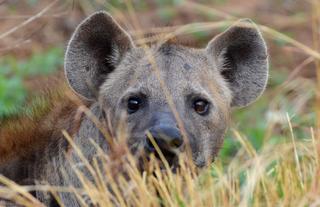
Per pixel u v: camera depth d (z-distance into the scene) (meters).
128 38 11.23
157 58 10.97
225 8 20.55
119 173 10.22
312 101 14.82
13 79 16.58
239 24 11.48
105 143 10.87
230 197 10.48
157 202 10.26
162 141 10.01
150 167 10.11
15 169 11.74
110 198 10.61
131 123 10.66
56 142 11.46
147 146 10.16
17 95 16.12
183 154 10.30
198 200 10.11
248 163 11.16
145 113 10.59
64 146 11.29
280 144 12.05
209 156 11.00
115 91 11.03
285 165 11.23
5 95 16.08
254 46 11.61
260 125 14.82
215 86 11.16
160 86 10.67
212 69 11.34
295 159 11.49
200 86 10.84
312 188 10.46
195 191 10.20
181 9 20.41
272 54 18.88
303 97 14.16
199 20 20.16
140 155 10.33
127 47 11.25
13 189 10.70
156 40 11.31
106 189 10.26
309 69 18.14
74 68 11.20
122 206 10.15
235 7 20.67
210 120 10.90
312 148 11.71
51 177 11.38
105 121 11.03
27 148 11.78
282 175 11.19
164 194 10.27
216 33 19.33
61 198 11.18
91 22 11.13
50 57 17.61
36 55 17.98
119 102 10.84
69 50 11.16
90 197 10.32
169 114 10.41
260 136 14.25
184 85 10.75
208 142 10.92
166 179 10.21
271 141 13.19
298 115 14.48
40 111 12.05
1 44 16.84
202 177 10.80
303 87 14.54
